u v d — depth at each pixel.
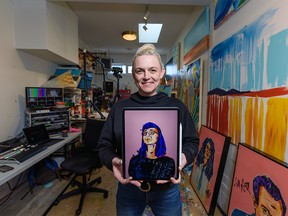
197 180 2.19
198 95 2.58
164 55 6.47
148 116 0.79
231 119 1.69
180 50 4.09
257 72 1.32
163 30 4.06
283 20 1.08
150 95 0.95
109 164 0.87
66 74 2.89
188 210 1.90
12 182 2.28
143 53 0.88
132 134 0.79
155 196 0.95
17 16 2.29
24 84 2.46
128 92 5.58
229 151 1.73
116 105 1.00
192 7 3.01
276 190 1.07
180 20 3.52
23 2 2.29
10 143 1.94
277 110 1.13
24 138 2.14
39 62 2.81
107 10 3.14
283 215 1.01
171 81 5.08
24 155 1.68
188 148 0.91
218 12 1.99
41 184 2.43
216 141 1.90
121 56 6.46
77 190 2.21
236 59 1.60
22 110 2.41
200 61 2.51
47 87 2.55
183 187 2.34
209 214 1.76
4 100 2.10
